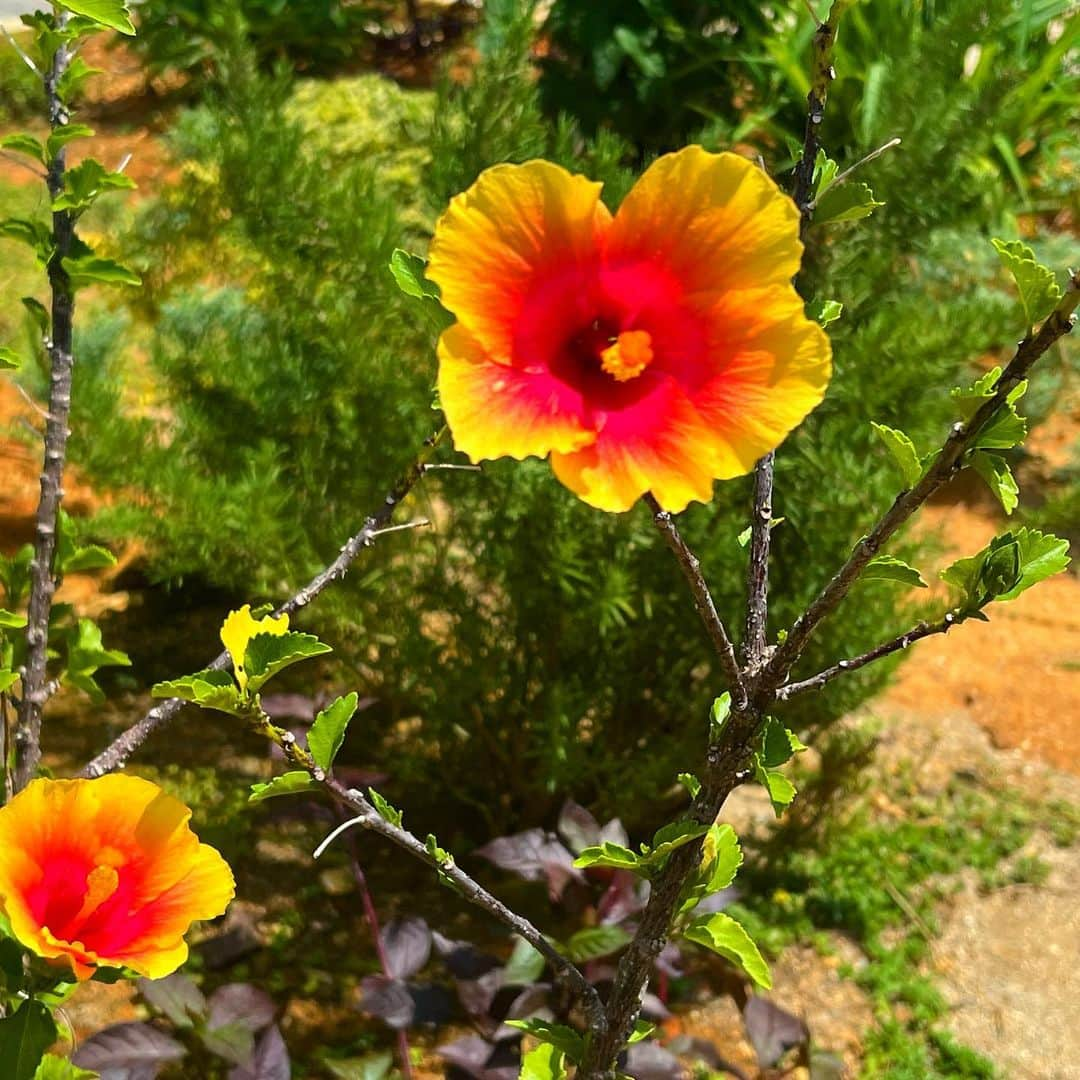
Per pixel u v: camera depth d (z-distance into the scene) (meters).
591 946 1.17
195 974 1.39
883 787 1.79
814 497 1.34
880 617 1.39
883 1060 1.38
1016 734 1.92
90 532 1.57
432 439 0.82
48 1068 0.80
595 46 2.73
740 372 0.56
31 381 2.10
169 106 3.47
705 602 0.67
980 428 0.62
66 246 0.85
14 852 0.69
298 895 1.52
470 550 1.43
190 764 1.69
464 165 1.34
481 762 1.58
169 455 1.50
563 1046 0.84
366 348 1.37
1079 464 2.40
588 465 0.56
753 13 2.85
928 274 2.19
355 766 1.62
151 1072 1.07
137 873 0.72
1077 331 2.56
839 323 1.36
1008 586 0.65
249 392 1.44
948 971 1.51
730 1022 1.42
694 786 0.80
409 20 3.97
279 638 0.66
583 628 1.41
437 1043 1.36
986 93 1.38
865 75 2.52
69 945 0.68
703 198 0.56
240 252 1.67
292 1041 1.33
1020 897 1.62
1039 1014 1.46
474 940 1.47
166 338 1.73
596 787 1.57
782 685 0.72
